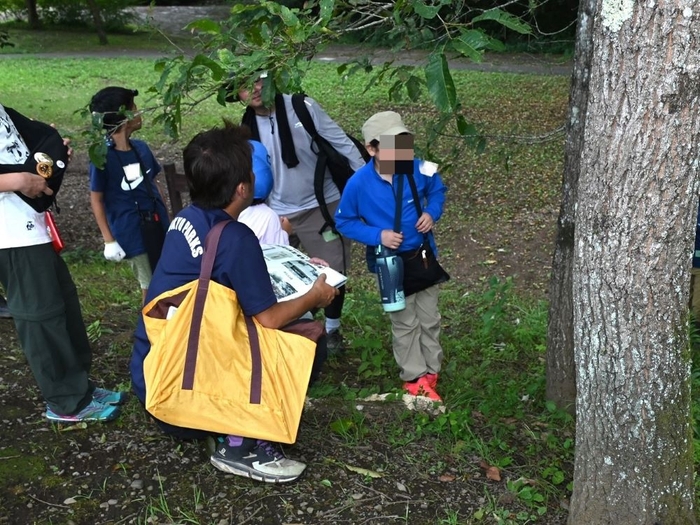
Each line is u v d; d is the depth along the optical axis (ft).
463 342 15.66
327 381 13.15
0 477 9.18
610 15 6.57
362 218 11.85
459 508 9.04
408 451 10.28
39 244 9.36
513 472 9.93
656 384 7.30
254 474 9.18
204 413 8.45
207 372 8.40
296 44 8.20
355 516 8.77
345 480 9.46
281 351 8.57
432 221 11.60
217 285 8.18
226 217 8.56
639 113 6.58
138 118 12.42
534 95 49.78
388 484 9.43
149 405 8.38
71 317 10.53
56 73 62.08
